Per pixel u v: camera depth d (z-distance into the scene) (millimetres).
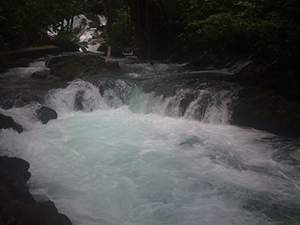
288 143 5957
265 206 3812
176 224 3414
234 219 3531
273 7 10297
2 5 3943
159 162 4953
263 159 5230
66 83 8930
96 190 4066
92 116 7422
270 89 7398
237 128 6773
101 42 20734
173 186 4227
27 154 5051
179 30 13617
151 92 7941
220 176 4555
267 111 6758
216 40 11094
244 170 4797
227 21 10039
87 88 8242
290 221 3529
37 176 4383
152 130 6480
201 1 12320
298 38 7855
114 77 9008
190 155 5266
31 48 14188
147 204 3795
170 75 9531
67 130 6309
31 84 8680
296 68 7664
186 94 7535
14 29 4480
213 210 3699
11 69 10672
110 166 4770
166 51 13445
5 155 4711
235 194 4066
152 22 12820
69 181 4273
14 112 6527
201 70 10523
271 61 8102
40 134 5980
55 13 4383
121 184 4238
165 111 7551
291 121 6492
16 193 3262
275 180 4500
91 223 3377
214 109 7121
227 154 5375
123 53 16359
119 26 16188
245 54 10156
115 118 7297
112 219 3477
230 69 9883
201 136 6211
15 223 2605
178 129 6586
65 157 5055
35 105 7133
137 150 5395
